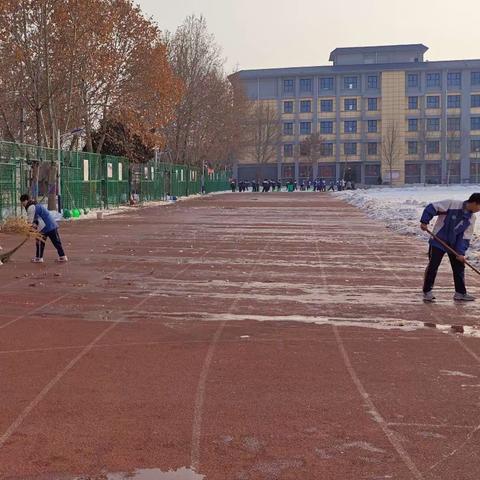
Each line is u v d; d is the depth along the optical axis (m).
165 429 4.49
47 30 30.27
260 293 9.72
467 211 8.96
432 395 5.20
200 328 7.46
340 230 21.17
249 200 49.97
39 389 5.34
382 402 5.04
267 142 100.31
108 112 36.62
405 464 3.95
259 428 4.51
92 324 7.66
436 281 10.86
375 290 10.00
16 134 42.09
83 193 30.39
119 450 4.15
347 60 106.62
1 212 21.50
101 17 31.09
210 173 75.56
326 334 7.19
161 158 60.84
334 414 4.78
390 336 7.12
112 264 12.85
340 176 104.81
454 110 101.75
